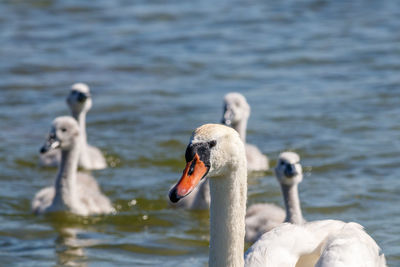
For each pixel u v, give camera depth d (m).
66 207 15.48
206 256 12.84
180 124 20.70
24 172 17.94
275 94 23.05
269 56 27.53
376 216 14.27
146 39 30.33
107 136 20.14
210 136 7.79
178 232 14.26
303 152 18.28
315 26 31.80
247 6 35.69
